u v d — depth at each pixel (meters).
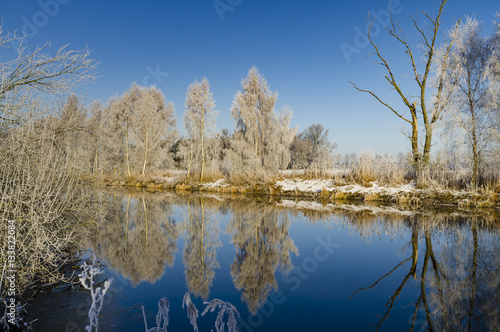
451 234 9.66
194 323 2.69
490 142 15.15
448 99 17.02
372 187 19.02
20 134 5.05
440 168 17.47
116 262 7.01
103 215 9.12
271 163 25.78
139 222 12.37
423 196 16.14
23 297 4.80
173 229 11.15
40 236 4.66
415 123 19.39
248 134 26.67
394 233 10.12
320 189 20.62
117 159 31.98
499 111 14.80
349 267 6.96
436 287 5.65
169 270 6.68
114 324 4.09
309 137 50.84
